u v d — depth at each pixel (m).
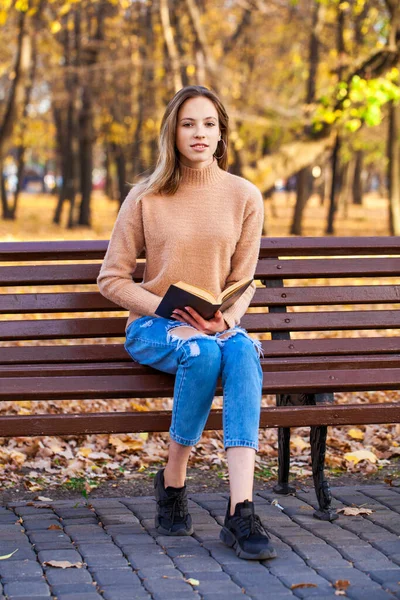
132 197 3.55
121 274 3.53
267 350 3.84
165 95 20.59
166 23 17.86
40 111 32.91
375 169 60.22
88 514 3.67
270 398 6.57
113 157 35.72
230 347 3.29
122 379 3.45
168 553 3.19
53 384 3.38
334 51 19.95
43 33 23.09
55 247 3.87
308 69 22.38
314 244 4.08
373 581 2.91
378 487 4.16
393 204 20.48
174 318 3.43
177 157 3.56
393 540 3.33
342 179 38.09
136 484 4.34
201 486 4.29
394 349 3.94
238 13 22.83
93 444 5.09
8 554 3.14
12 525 3.50
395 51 14.95
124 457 4.90
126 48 23.44
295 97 24.39
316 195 69.19
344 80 15.38
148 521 3.59
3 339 3.71
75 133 30.62
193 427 3.30
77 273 3.87
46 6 20.83
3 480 4.35
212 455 4.90
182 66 18.17
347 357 3.80
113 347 3.75
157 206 3.52
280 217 39.16
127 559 3.12
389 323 4.00
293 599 2.74
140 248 3.60
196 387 3.24
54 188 60.53
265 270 4.02
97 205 49.22
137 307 3.48
